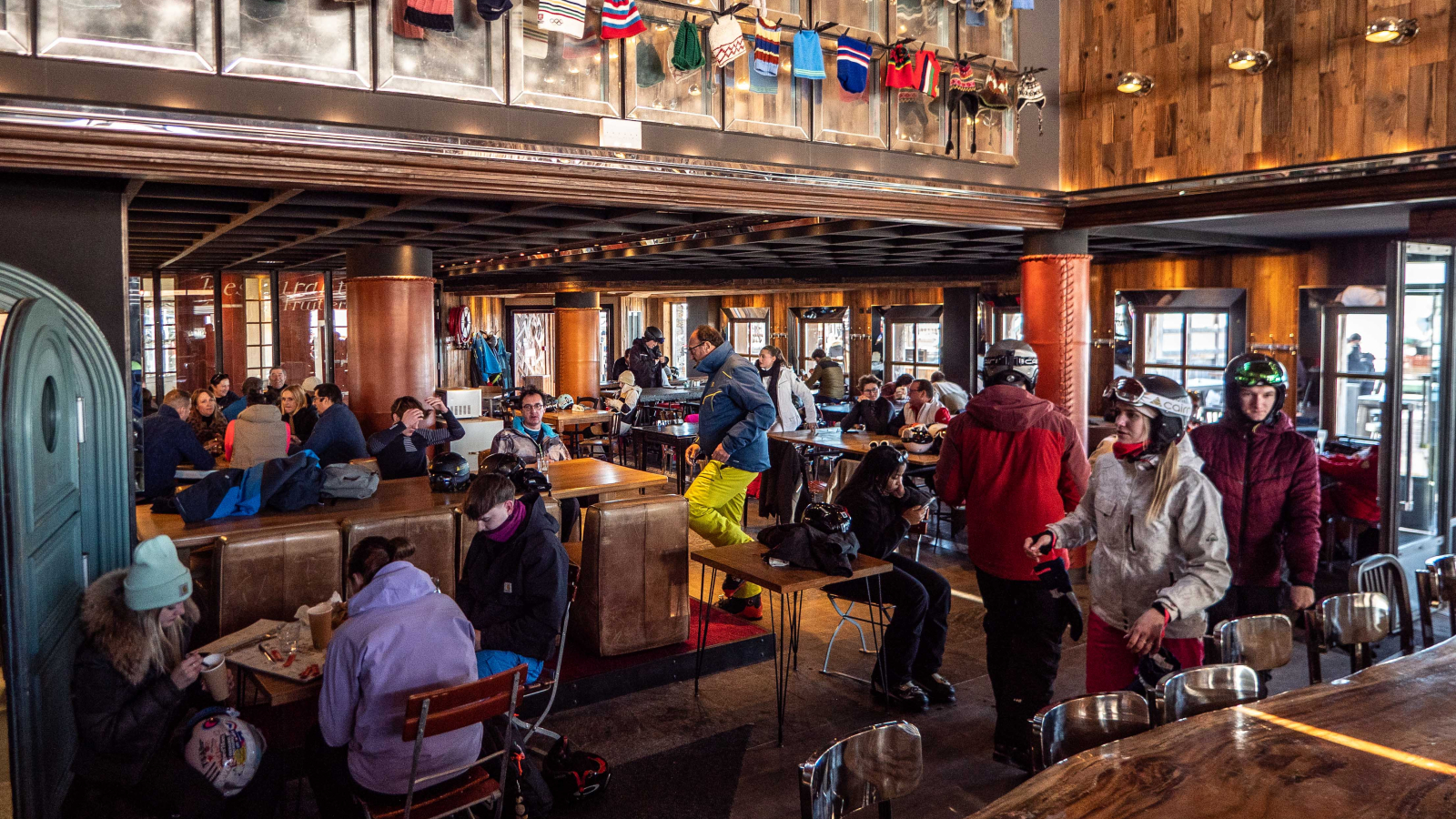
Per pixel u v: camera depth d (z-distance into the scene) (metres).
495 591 3.93
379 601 3.00
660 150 5.59
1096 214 7.21
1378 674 2.78
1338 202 5.94
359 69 4.66
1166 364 11.84
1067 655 5.50
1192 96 6.60
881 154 6.48
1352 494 7.48
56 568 3.19
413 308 8.64
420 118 4.84
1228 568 3.19
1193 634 3.37
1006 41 7.06
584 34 5.30
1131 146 6.99
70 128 3.92
